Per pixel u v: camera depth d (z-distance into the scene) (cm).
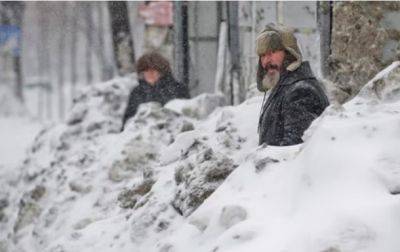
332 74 1537
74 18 8100
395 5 1474
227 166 1118
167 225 1134
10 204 2106
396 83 1100
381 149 888
